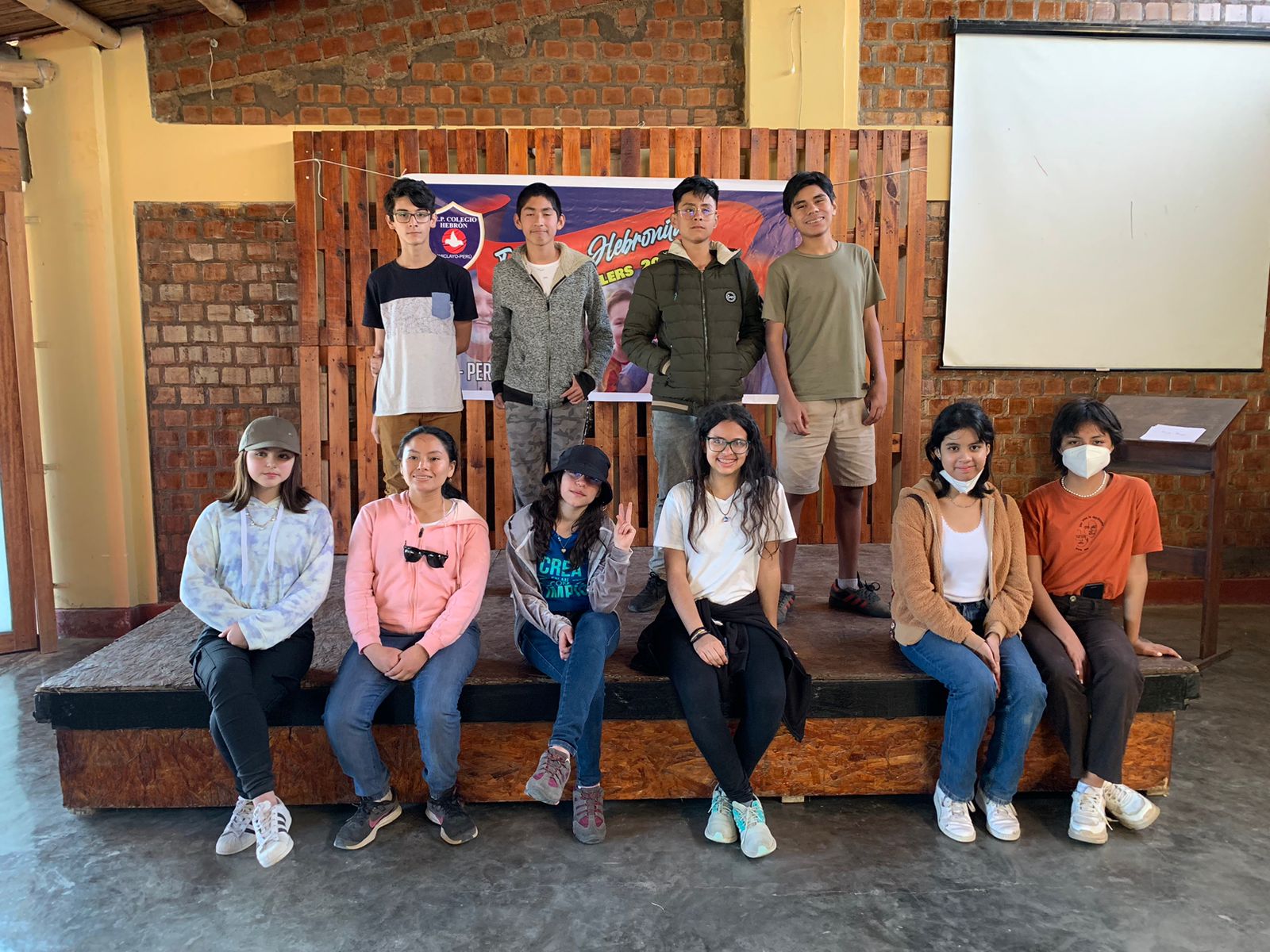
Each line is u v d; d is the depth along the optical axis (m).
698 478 2.21
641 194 3.77
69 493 3.80
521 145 3.76
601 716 2.12
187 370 3.83
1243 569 4.18
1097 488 2.29
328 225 3.72
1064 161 3.90
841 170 3.83
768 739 2.05
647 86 3.85
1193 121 3.91
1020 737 2.08
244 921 1.79
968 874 1.96
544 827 2.18
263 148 3.77
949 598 2.23
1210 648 3.41
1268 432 4.11
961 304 3.95
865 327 2.78
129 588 3.85
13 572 3.58
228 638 2.09
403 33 3.76
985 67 3.85
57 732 2.20
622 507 2.12
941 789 2.17
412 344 2.78
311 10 3.72
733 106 3.88
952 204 3.89
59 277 3.71
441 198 3.72
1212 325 4.03
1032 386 4.03
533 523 2.22
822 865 2.00
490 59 3.80
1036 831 2.15
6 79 3.53
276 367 3.84
